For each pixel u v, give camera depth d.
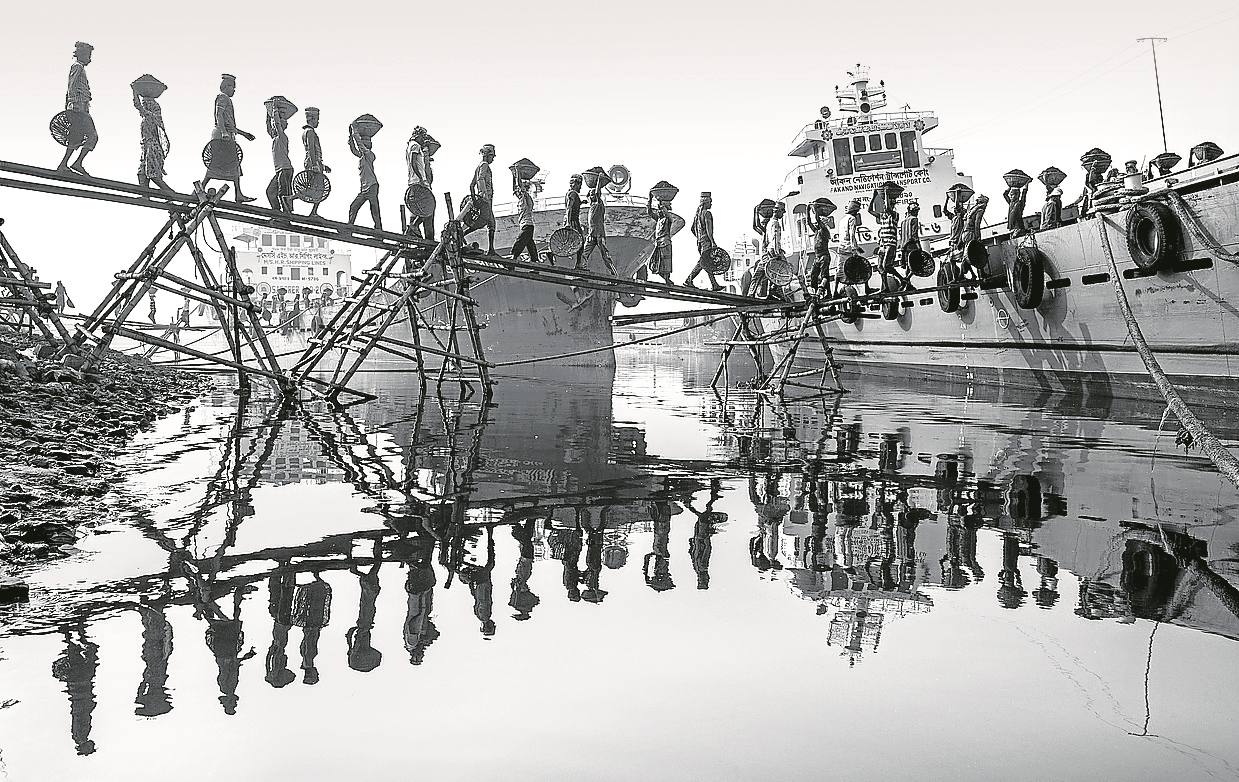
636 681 3.57
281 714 3.24
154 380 25.20
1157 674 3.61
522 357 37.41
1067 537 6.11
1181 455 10.28
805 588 4.94
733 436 12.70
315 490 8.16
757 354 25.31
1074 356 20.00
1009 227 21.64
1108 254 14.96
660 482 8.72
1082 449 10.87
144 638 4.06
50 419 11.86
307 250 81.62
